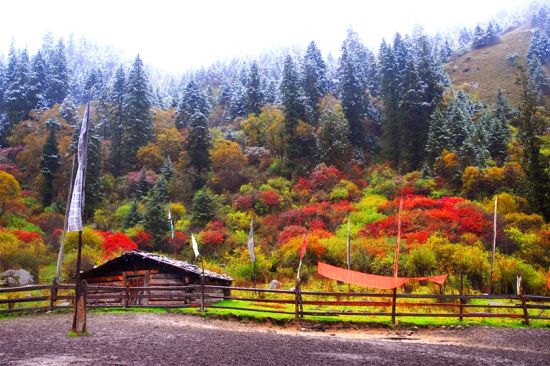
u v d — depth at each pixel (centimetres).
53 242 4206
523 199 3925
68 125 6906
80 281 1112
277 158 6569
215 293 2161
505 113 6925
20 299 1466
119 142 6888
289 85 6594
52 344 956
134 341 1038
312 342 1170
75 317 1101
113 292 1872
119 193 5872
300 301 1587
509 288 2586
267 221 4638
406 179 5122
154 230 4503
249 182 5906
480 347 1204
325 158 5906
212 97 10050
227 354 939
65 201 5456
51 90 8756
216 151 6266
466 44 13438
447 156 4841
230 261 3584
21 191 5656
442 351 1111
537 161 3972
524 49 11231
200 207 4850
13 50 9725
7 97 7806
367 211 4341
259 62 16038
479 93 9206
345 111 6844
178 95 10088
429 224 3469
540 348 1213
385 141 6444
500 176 4328
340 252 3189
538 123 4428
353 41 11369
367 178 5584
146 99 7062
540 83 9056
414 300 2112
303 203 5075
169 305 1706
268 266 3297
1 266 3089
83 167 1123
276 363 876
